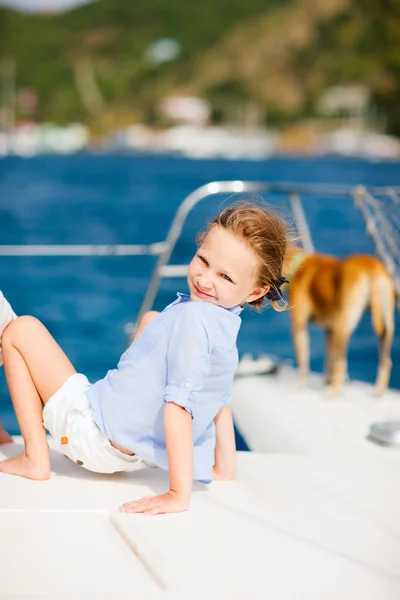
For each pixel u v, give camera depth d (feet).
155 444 6.45
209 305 6.35
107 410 6.47
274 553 5.41
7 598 4.61
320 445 9.05
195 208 52.49
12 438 7.88
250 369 12.60
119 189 81.46
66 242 41.78
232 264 6.27
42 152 177.99
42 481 6.61
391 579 5.08
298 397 11.25
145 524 5.77
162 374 6.35
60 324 22.75
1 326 6.75
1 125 182.60
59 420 6.61
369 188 12.55
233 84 191.31
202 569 5.11
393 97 174.09
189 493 6.12
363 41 178.91
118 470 6.68
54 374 6.64
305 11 188.14
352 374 18.69
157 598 4.71
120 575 5.00
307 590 4.90
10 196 70.38
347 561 5.34
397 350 20.90
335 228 42.78
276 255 6.45
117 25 192.13
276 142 184.96
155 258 34.55
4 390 16.56
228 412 6.98
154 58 197.67
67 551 5.32
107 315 23.94
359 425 9.78
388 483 7.06
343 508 6.38
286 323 23.79
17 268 31.55
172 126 190.80
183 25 197.67
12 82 185.98
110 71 191.83
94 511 6.03
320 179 105.81
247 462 7.52
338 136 177.58
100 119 190.39
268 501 6.45
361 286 11.71
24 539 5.48
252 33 196.13
